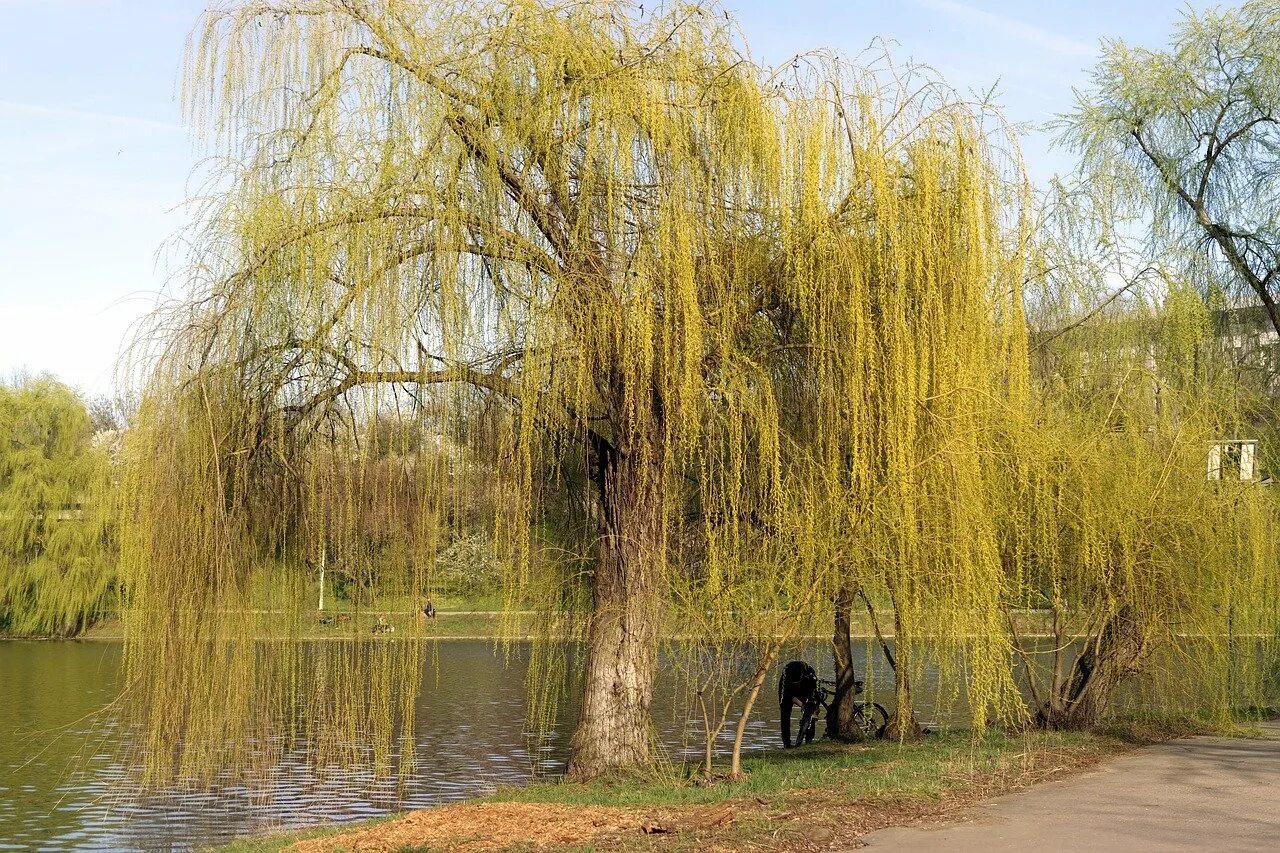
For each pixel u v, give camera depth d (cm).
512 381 1277
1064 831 942
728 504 1264
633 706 1358
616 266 1256
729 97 1266
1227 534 1616
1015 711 1519
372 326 1208
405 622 1286
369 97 1245
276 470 1305
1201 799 1101
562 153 1264
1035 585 1543
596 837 956
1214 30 2291
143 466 1209
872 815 1030
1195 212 2319
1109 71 2350
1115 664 1700
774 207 1256
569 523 1502
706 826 982
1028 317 1622
